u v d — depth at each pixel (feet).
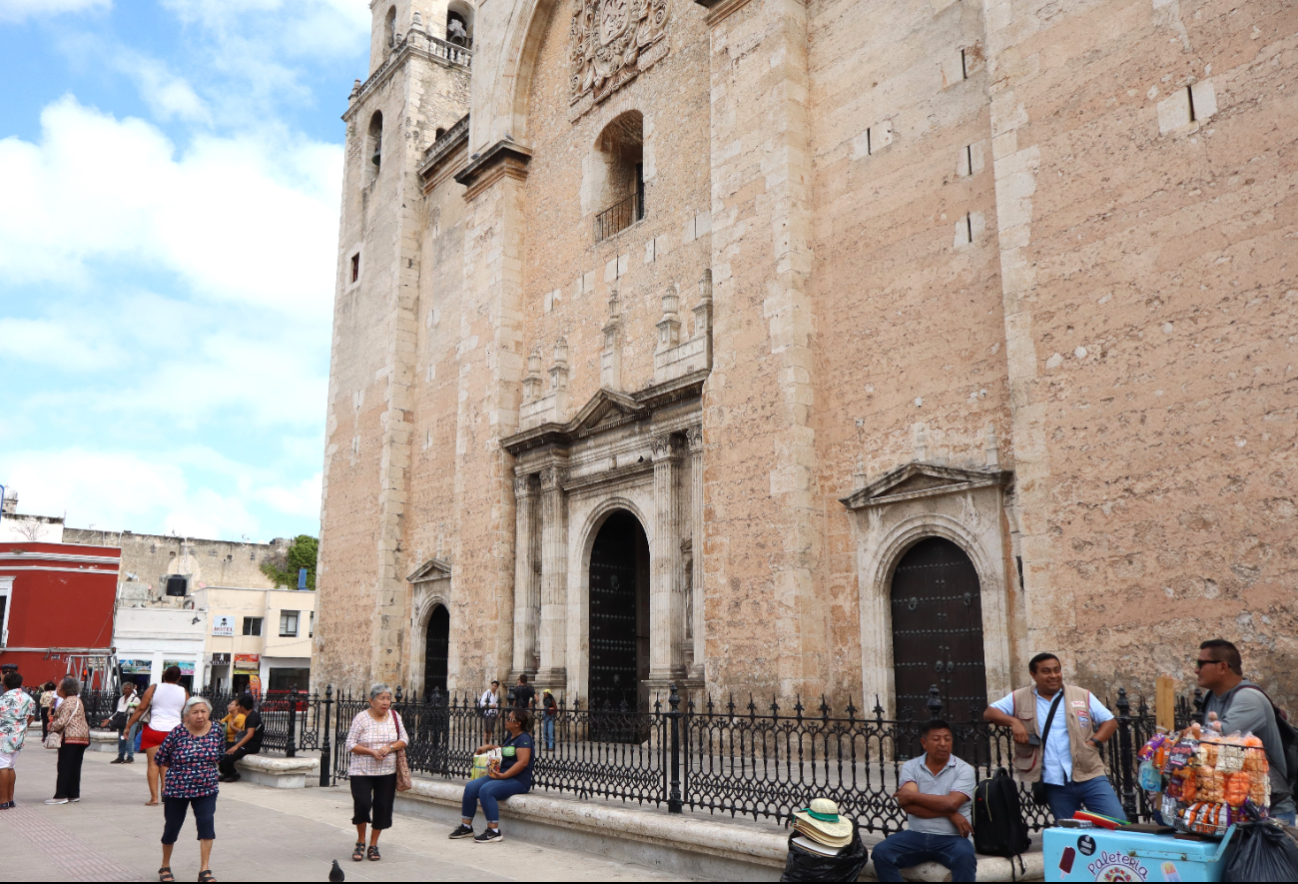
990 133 51.42
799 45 62.39
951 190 52.90
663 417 67.56
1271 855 20.70
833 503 56.18
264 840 38.09
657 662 65.36
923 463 51.11
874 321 55.83
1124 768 30.14
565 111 85.92
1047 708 27.30
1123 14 42.75
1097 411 41.24
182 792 29.50
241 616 184.44
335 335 120.37
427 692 95.35
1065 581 41.27
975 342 50.47
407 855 35.32
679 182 71.67
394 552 100.73
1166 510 38.42
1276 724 22.47
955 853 25.58
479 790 39.83
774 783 31.99
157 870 31.63
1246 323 37.09
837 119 60.08
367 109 122.52
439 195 106.52
